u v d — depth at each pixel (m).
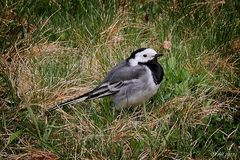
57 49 12.87
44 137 10.57
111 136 10.59
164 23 13.62
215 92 11.86
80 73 12.12
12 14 13.24
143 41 13.35
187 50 12.80
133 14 14.02
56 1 14.05
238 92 11.94
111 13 13.77
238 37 13.41
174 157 10.44
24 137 10.77
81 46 13.07
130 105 11.35
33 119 10.70
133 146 10.46
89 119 11.12
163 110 11.30
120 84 11.13
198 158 10.54
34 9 13.76
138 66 11.15
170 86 11.91
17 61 12.42
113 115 11.19
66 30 13.39
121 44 13.14
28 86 11.70
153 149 10.36
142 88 11.09
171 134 10.70
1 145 10.62
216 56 12.83
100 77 12.12
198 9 14.05
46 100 11.50
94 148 10.42
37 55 12.66
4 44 12.74
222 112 11.56
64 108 11.42
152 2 14.40
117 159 10.20
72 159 10.27
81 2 13.97
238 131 11.15
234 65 12.77
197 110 11.32
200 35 13.34
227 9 14.31
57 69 12.12
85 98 11.11
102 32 13.24
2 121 10.98
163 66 12.37
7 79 11.59
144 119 11.30
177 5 14.16
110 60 12.51
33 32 13.17
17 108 11.28
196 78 12.10
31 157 10.34
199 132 10.98
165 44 12.88
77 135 10.73
